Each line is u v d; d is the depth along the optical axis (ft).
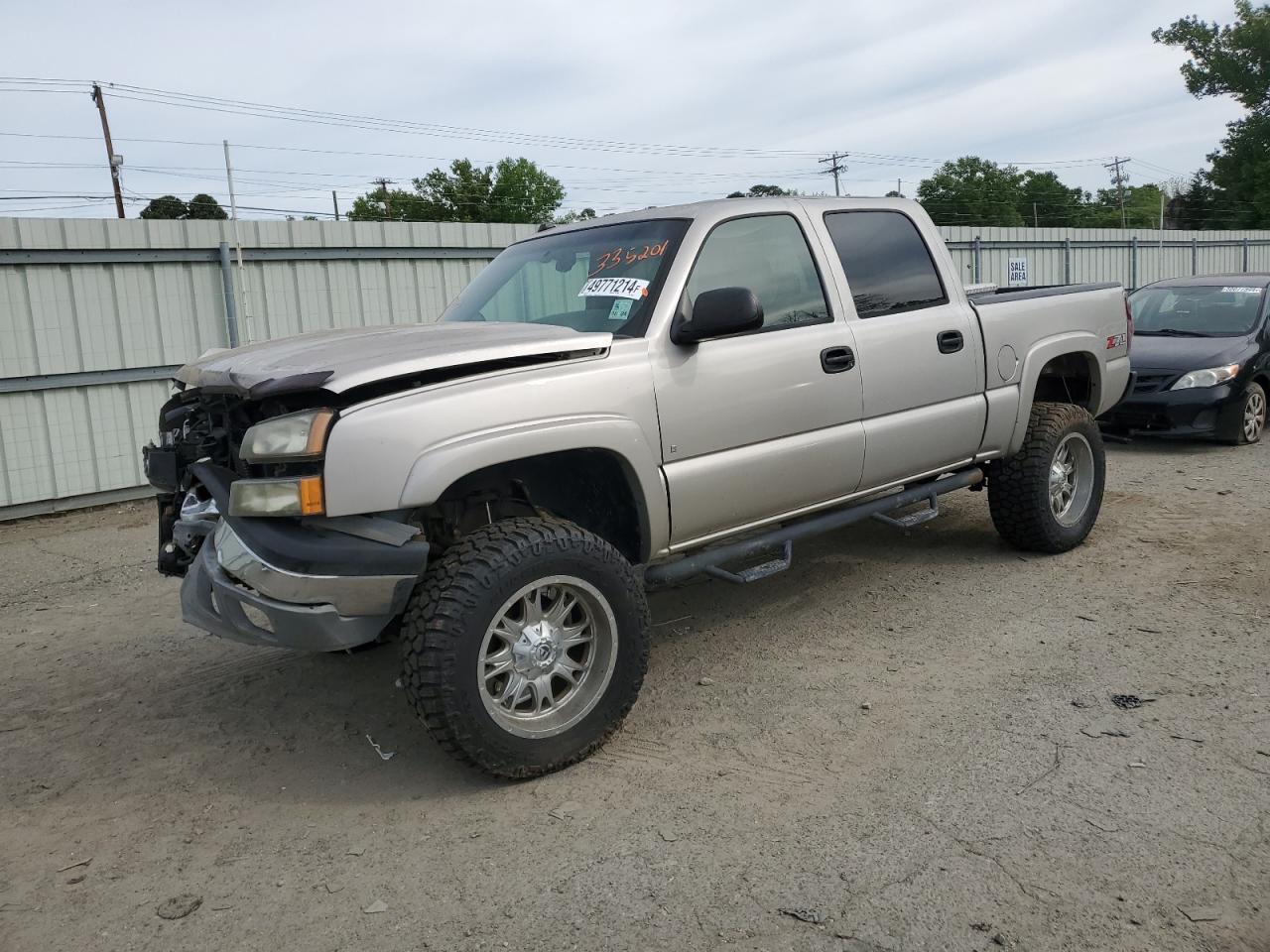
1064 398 19.89
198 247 33.37
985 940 8.07
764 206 14.25
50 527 29.40
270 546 10.23
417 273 38.40
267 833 10.54
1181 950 7.85
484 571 10.44
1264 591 16.33
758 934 8.32
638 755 11.75
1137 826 9.59
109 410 32.32
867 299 15.14
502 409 10.82
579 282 13.79
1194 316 32.86
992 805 10.10
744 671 14.19
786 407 13.58
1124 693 12.67
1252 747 11.06
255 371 10.85
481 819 10.50
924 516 16.60
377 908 9.04
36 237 30.22
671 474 12.39
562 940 8.41
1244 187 170.60
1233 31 166.40
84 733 13.48
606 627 11.50
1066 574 17.76
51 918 9.19
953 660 14.11
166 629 17.93
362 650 15.89
